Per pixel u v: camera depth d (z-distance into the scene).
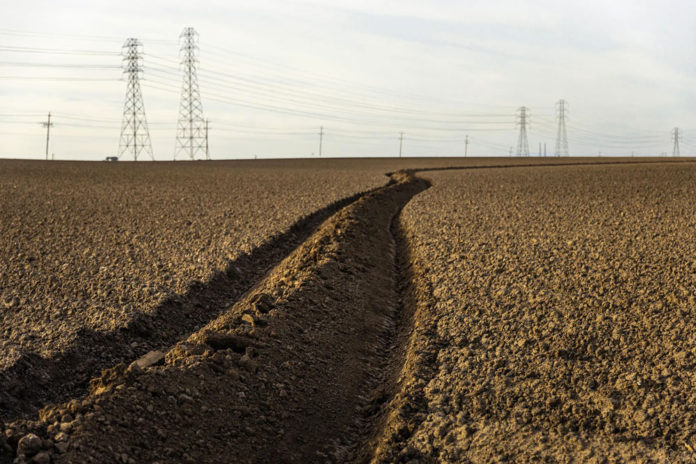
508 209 24.03
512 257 14.47
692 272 12.36
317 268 12.77
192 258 14.83
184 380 7.18
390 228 21.36
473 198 28.73
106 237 17.36
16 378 8.11
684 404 7.08
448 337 9.66
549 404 7.29
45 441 5.57
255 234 18.14
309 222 21.53
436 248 16.05
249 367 7.91
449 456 6.44
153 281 12.60
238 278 13.99
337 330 10.16
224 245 16.44
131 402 6.46
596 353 8.62
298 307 10.43
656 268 12.87
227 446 6.38
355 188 34.09
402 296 13.03
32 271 13.21
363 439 7.23
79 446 5.55
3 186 33.28
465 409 7.39
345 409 7.87
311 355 8.97
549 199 27.75
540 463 6.20
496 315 10.45
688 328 9.22
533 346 9.04
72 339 9.33
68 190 31.78
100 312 10.67
